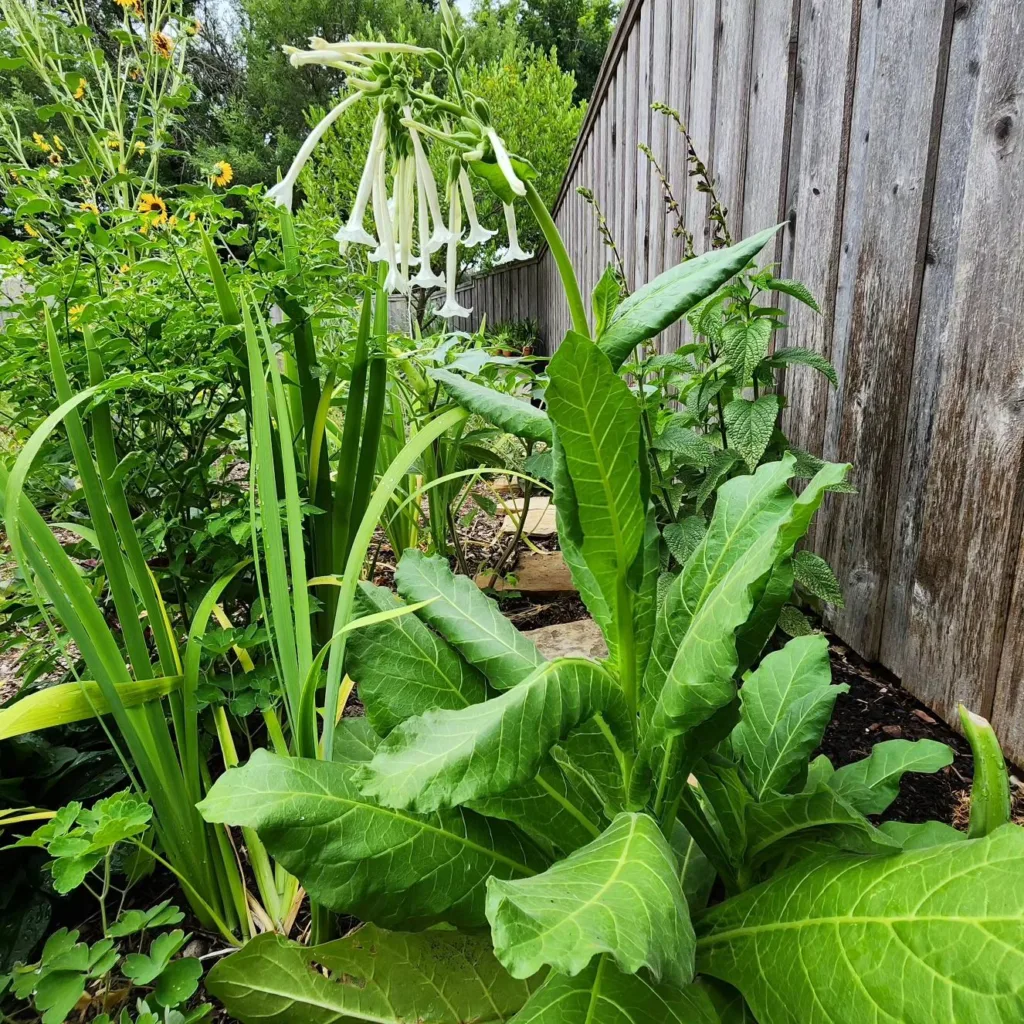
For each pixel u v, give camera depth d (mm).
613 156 2072
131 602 571
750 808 478
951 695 728
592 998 409
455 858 473
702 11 1220
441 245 558
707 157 1216
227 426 962
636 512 452
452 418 685
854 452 852
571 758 548
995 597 669
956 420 701
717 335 812
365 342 749
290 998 475
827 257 876
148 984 543
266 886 591
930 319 728
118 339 673
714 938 461
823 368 789
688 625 510
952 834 496
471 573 1230
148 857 610
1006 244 637
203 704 607
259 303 748
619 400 422
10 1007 532
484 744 418
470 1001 479
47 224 784
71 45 1240
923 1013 353
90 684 532
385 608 574
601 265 2336
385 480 627
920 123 720
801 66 903
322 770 476
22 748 655
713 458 806
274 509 531
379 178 528
